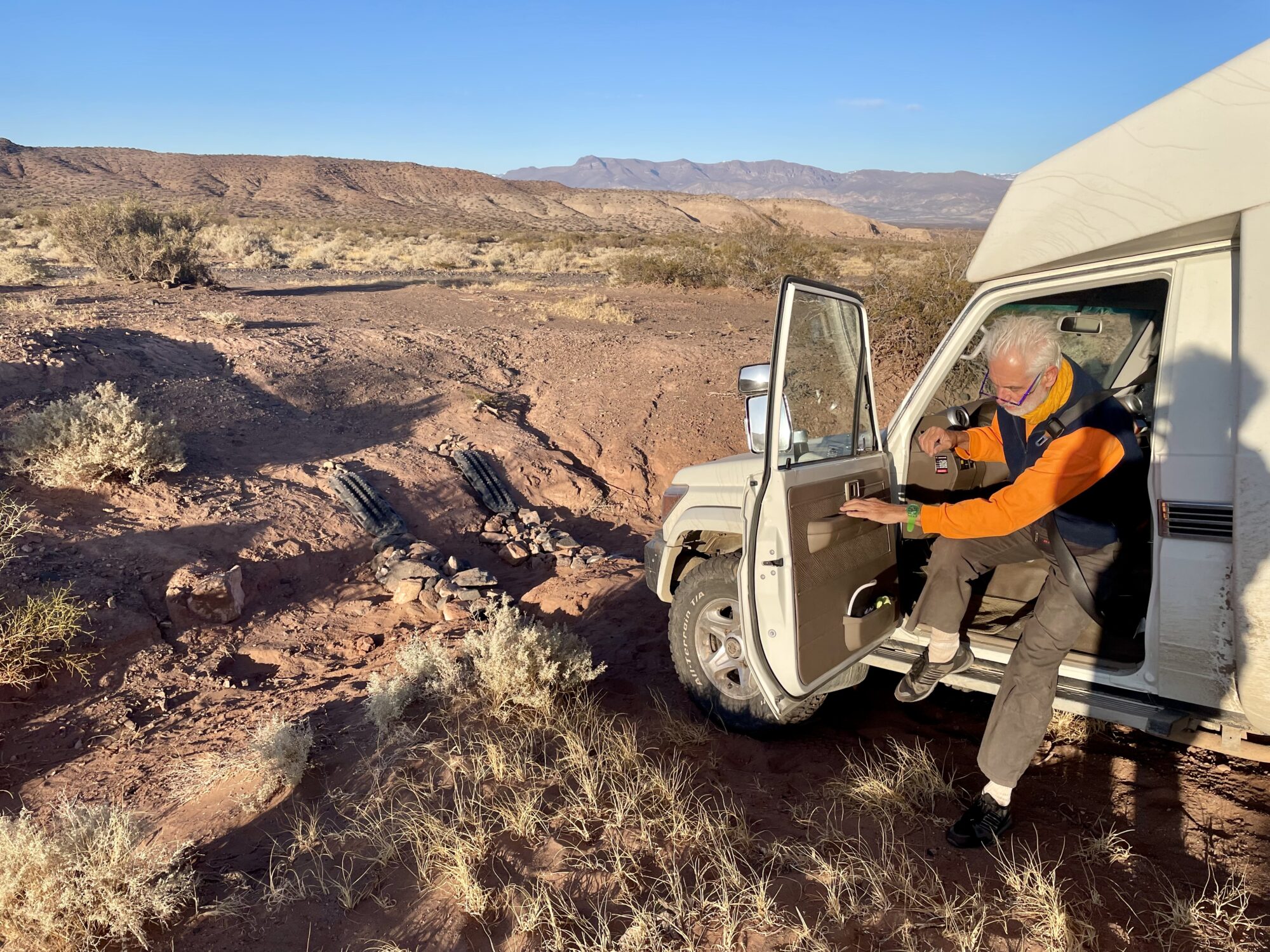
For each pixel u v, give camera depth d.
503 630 4.96
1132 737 4.05
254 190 145.62
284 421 9.32
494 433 10.16
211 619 5.83
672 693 5.00
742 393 3.93
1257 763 3.72
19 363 8.40
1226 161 2.71
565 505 9.34
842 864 3.12
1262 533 2.76
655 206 157.00
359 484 8.09
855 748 4.18
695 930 2.78
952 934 2.70
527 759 3.97
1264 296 2.68
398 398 10.80
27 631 4.93
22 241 36.47
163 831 3.68
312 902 3.11
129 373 9.20
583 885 3.06
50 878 2.95
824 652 3.64
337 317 15.12
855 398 4.00
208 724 4.76
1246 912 2.78
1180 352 3.04
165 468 7.26
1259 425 2.73
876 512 3.35
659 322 17.94
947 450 4.06
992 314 3.85
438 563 7.21
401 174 166.62
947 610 3.47
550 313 18.02
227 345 11.08
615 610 6.44
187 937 2.97
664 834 3.39
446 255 39.47
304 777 4.05
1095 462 2.91
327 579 6.82
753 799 3.71
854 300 3.95
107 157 154.62
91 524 6.41
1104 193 3.04
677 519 4.68
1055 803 3.55
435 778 3.88
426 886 3.12
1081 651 3.55
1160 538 3.07
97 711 4.80
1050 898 2.79
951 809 3.54
